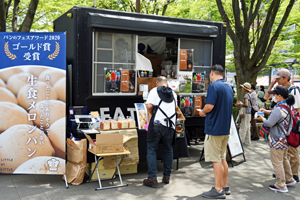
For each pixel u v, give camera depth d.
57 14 10.14
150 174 3.96
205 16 10.95
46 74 3.85
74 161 3.93
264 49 8.78
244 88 6.72
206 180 4.28
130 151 4.27
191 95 5.50
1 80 3.83
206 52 5.74
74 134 4.23
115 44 4.84
